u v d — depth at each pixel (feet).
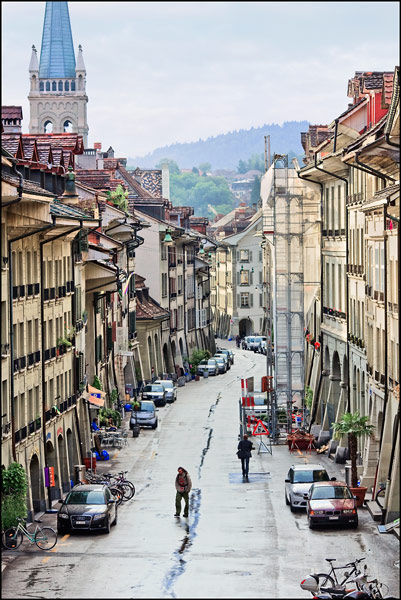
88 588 122.52
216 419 305.12
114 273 249.75
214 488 199.31
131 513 175.22
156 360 401.49
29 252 176.35
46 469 180.34
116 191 339.77
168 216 450.30
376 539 151.02
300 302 276.62
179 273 457.27
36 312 179.93
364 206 195.42
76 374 215.72
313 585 112.06
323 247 264.72
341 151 214.48
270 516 170.81
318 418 263.90
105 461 234.99
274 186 276.62
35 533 147.74
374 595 111.65
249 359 542.57
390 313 175.42
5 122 202.08
